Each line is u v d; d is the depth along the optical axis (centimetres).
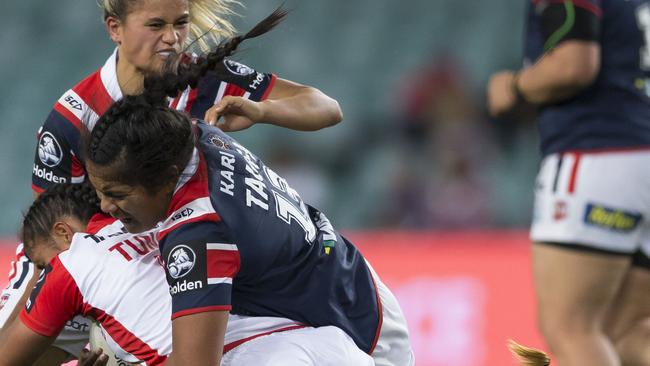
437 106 3036
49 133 1084
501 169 2889
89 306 937
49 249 1009
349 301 990
